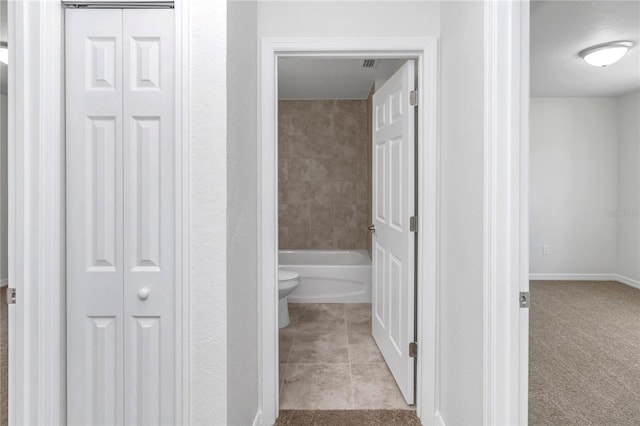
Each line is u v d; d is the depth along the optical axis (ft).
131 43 4.92
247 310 5.86
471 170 4.94
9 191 4.63
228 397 4.89
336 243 16.29
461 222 5.33
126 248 4.96
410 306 6.88
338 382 7.86
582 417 6.62
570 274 16.15
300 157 16.21
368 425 6.47
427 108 6.32
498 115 4.33
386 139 8.23
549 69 12.00
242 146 5.51
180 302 4.79
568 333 10.48
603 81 13.42
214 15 4.74
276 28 6.37
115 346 5.01
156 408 5.02
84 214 4.94
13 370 4.62
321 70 12.27
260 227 6.50
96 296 4.97
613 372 8.25
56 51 4.71
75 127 4.91
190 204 4.75
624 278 15.64
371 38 6.30
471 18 4.91
